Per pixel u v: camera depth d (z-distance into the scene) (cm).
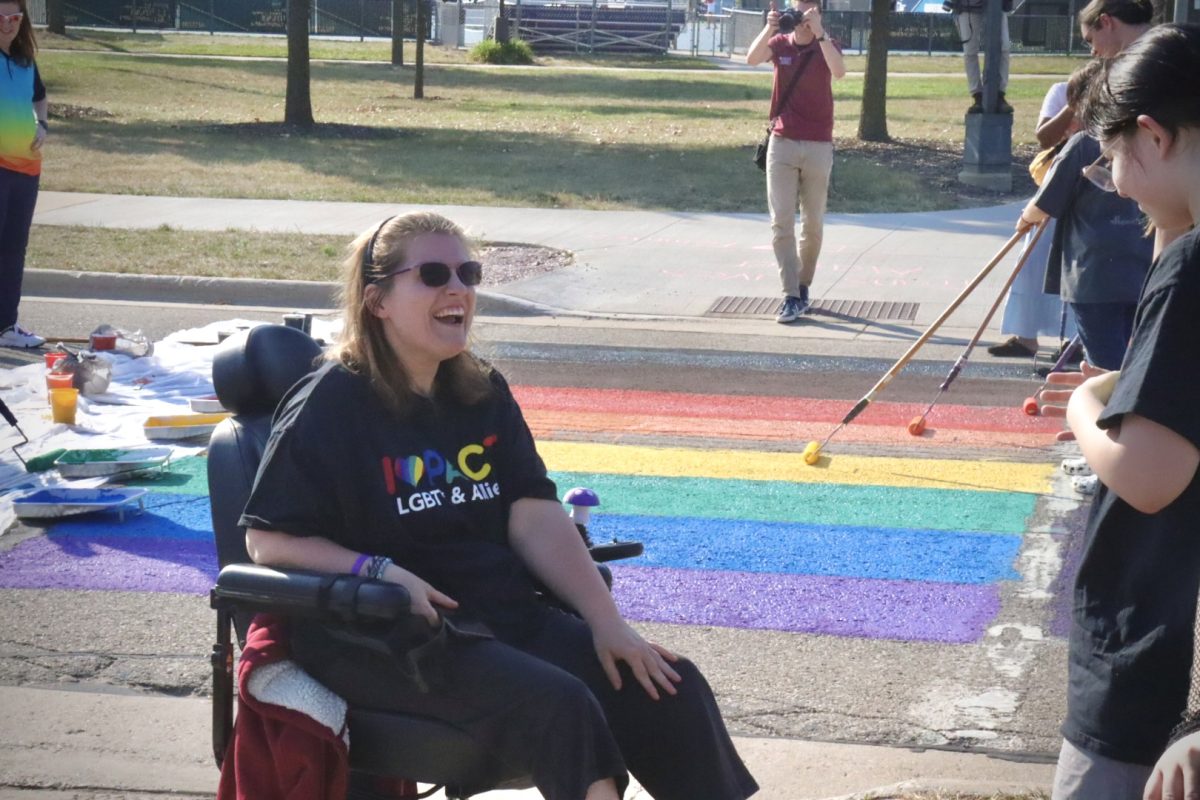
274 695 304
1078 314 677
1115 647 251
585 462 746
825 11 4691
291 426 318
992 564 594
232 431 358
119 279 1241
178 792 412
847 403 878
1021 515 659
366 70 3738
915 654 507
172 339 1022
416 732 304
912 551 610
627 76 3856
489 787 311
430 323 324
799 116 1099
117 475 711
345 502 317
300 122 2419
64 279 1248
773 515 659
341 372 325
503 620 326
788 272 1127
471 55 4328
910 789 400
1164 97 238
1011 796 395
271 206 1602
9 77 980
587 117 2712
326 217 1537
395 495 321
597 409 860
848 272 1289
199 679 488
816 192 1122
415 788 341
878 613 543
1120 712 250
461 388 337
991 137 1761
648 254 1355
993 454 762
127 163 1919
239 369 359
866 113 2219
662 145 2233
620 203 1630
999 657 505
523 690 296
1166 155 241
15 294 1025
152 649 511
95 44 4172
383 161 1984
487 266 1303
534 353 1025
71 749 438
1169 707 245
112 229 1448
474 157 2048
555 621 333
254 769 309
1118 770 251
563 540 340
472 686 300
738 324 1132
